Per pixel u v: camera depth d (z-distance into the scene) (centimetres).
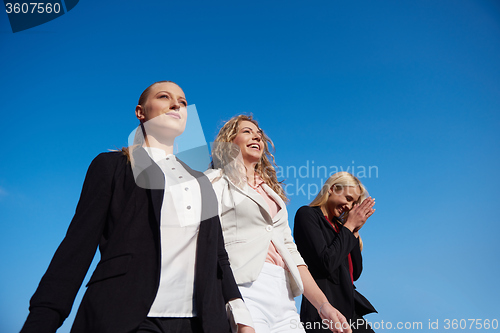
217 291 145
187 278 141
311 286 245
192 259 145
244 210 223
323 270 271
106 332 116
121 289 123
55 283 117
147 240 132
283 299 219
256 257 215
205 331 132
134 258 128
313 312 262
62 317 117
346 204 312
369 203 291
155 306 130
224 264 155
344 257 271
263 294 211
